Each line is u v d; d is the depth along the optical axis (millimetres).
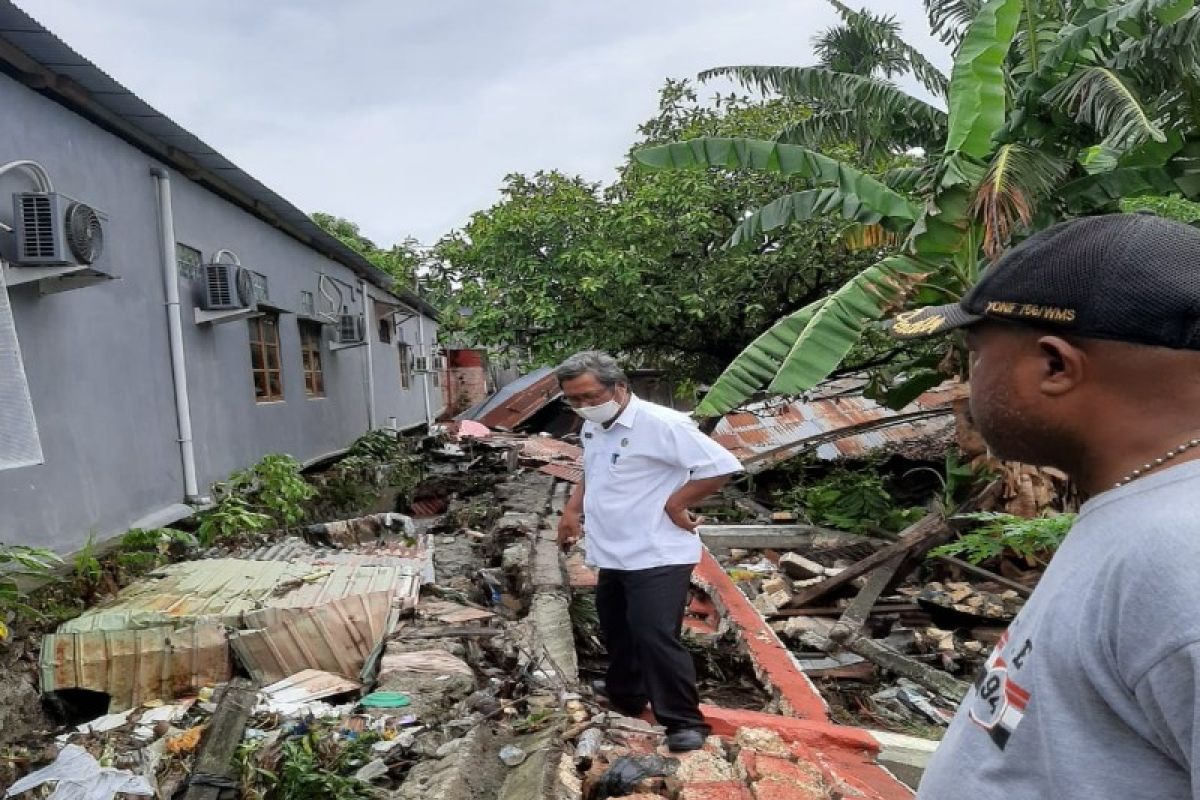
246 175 7535
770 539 9203
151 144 6277
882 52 9695
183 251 7016
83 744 3576
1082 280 1021
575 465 12320
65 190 5281
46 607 4371
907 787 3367
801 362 5758
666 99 12828
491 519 8711
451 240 13508
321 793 3055
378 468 11305
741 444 13555
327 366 11281
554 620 5027
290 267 9883
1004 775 1066
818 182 7352
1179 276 981
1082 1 7070
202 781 3188
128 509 5816
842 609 7430
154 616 4230
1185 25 5633
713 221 11859
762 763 3176
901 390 9742
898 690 5887
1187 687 853
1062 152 6652
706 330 12898
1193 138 6238
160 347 6461
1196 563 875
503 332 11953
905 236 7070
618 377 3525
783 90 8820
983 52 5723
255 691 3818
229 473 7660
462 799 2945
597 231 11703
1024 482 7312
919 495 12594
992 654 1184
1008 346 1121
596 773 3135
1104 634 948
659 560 3471
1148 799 920
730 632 5902
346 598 4508
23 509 4645
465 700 3785
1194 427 1002
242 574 5113
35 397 4836
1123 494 1016
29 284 4820
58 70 5023
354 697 3988
